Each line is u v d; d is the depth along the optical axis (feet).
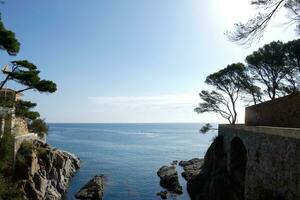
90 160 313.73
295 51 149.38
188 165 272.72
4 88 157.58
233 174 139.03
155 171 255.09
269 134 85.81
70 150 401.90
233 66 204.74
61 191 165.48
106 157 340.80
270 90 175.22
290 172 69.92
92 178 205.36
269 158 84.64
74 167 242.58
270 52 163.22
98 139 616.39
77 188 184.75
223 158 162.09
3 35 110.52
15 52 116.88
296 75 160.04
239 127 128.47
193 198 167.43
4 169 121.90
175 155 372.99
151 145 506.89
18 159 130.52
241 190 121.80
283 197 73.67
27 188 126.11
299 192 64.69
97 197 161.89
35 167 140.56
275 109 120.47
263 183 88.74
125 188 192.44
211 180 148.56
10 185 112.98
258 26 50.26
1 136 126.21
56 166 171.01
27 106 150.92
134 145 499.51
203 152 407.64
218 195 133.69
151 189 191.21
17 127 149.69
